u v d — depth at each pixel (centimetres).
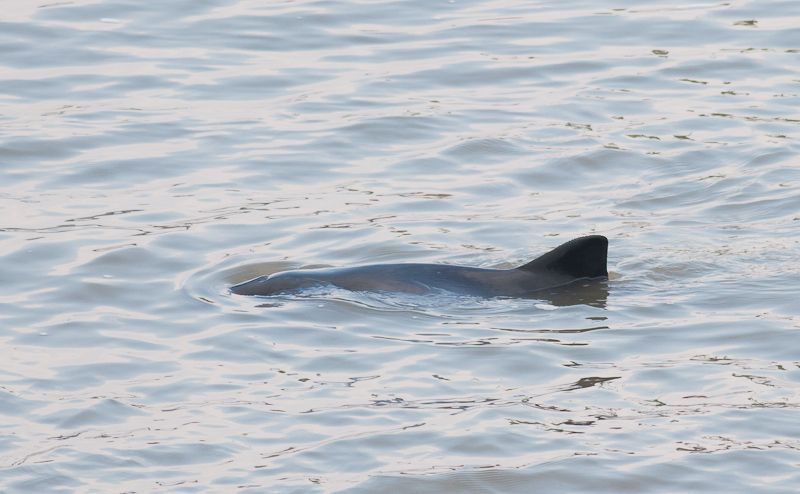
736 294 4456
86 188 5591
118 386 3816
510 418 3559
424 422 3547
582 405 3641
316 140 6141
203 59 7175
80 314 4362
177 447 3431
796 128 6212
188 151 6006
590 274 4606
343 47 7394
